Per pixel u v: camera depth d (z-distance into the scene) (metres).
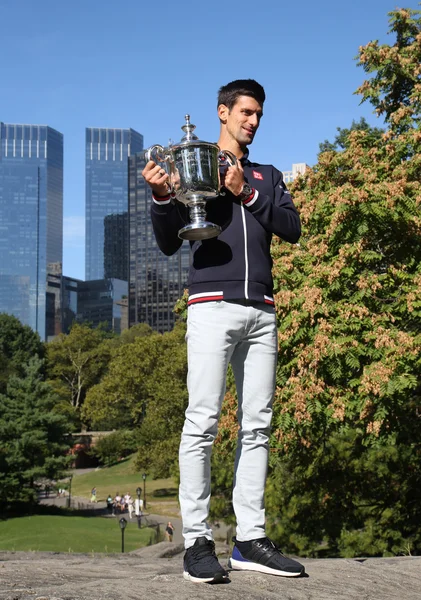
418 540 15.77
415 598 3.19
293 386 12.55
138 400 67.12
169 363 58.22
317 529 16.77
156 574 3.63
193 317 3.35
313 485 16.70
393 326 12.42
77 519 47.38
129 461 91.00
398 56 16.03
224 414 14.41
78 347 104.44
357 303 12.81
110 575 3.85
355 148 15.21
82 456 96.69
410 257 13.48
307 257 14.21
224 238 3.34
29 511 50.94
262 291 3.37
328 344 11.95
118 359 68.31
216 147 3.26
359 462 16.16
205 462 3.34
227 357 3.34
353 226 12.92
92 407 69.38
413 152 15.02
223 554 19.12
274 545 3.42
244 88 3.56
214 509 20.47
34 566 4.12
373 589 3.25
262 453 3.49
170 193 3.41
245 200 3.33
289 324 12.69
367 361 12.93
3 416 50.66
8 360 86.38
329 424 13.08
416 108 15.73
